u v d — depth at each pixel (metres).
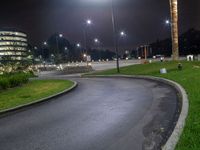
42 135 9.80
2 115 14.09
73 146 8.38
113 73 39.38
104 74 40.41
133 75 31.55
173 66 32.47
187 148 6.33
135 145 7.97
